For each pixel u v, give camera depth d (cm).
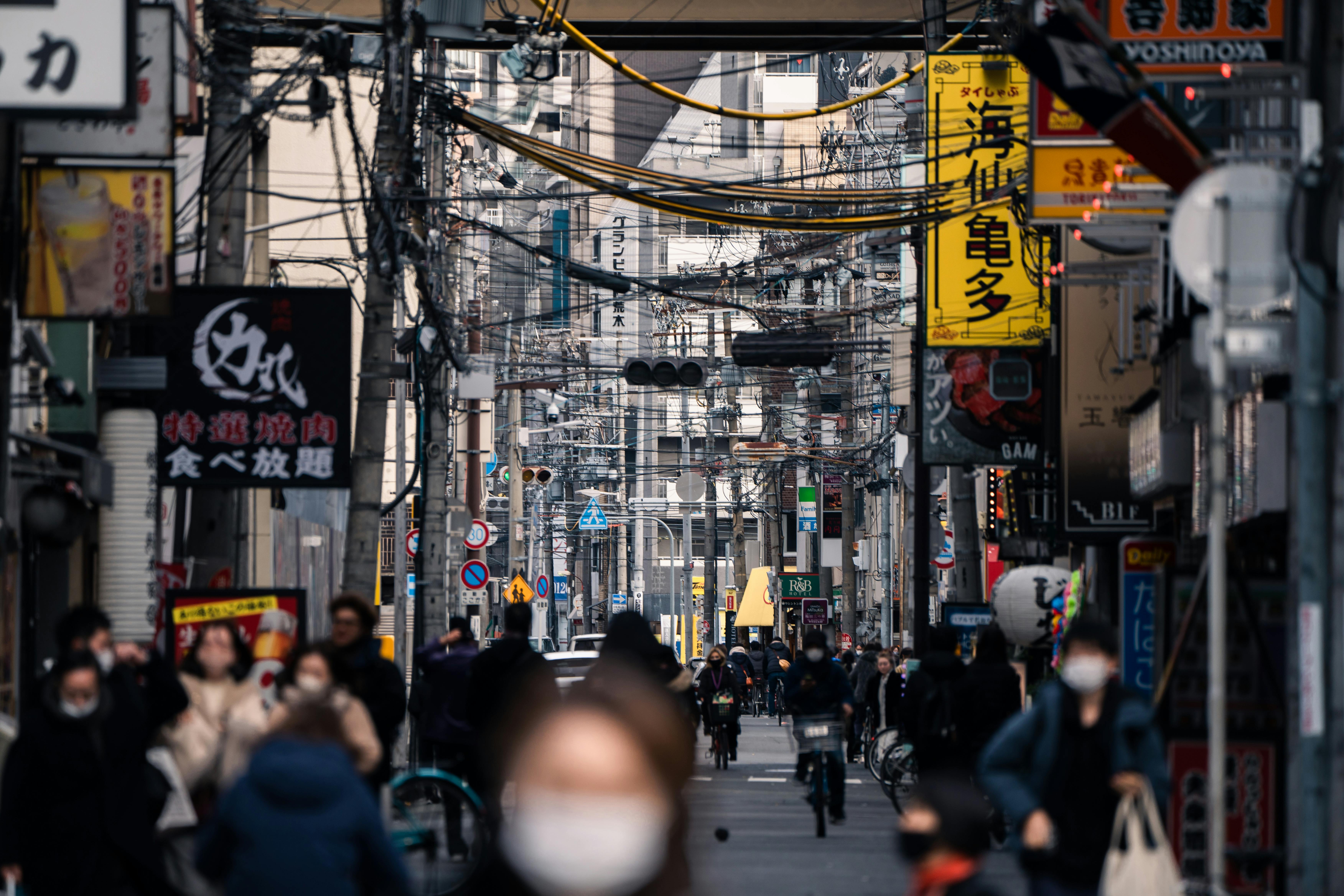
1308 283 2356
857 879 3491
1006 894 3114
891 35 6656
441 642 3744
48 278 3144
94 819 2283
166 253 3166
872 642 8294
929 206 5500
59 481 3416
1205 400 3719
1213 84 3155
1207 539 3628
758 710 14262
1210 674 2436
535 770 777
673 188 4844
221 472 3906
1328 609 2355
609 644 2731
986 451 5600
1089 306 4922
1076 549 6372
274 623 3278
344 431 3916
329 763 1655
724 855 3931
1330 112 2388
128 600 3488
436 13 5341
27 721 2288
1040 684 5500
